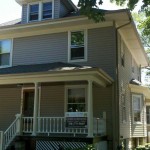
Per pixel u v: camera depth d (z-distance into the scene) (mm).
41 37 17891
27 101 17344
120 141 15922
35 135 13758
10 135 13953
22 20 18969
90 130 12734
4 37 18922
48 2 18500
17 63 18188
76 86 16172
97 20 10328
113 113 15266
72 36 17141
